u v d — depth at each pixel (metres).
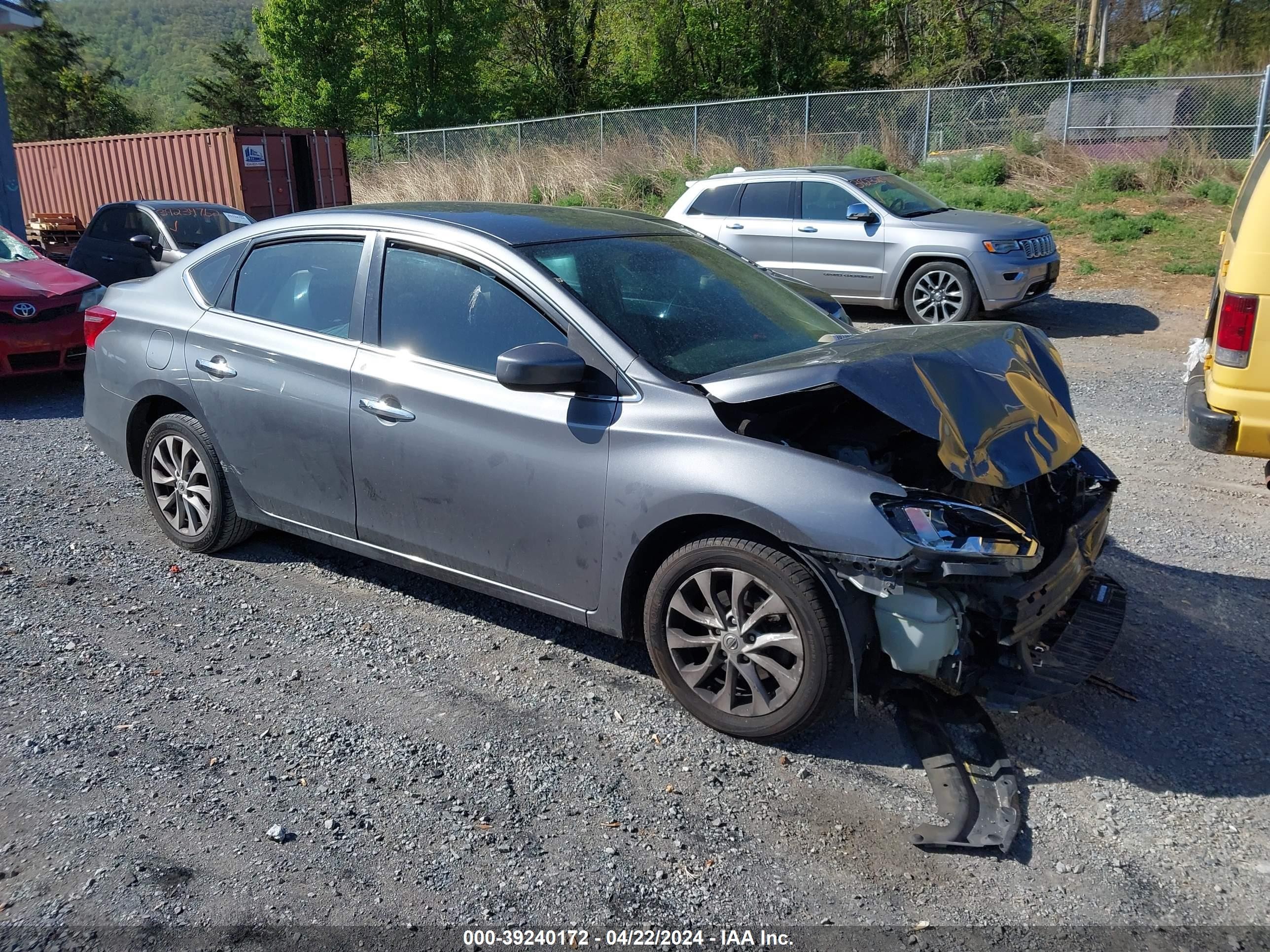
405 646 4.21
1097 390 8.76
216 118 49.59
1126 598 4.21
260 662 4.06
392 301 4.24
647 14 34.59
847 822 3.11
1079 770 3.39
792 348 4.09
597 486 3.63
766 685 3.49
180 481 5.08
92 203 19.52
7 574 4.84
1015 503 3.81
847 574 3.20
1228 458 6.84
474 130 24.75
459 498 3.99
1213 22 33.97
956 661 3.24
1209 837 3.06
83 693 3.78
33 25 15.14
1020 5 34.12
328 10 32.66
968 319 11.19
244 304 4.78
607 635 4.23
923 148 20.17
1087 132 19.22
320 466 4.43
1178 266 13.62
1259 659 4.15
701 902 2.77
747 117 21.62
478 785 3.26
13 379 9.66
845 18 33.22
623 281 4.07
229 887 2.77
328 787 3.23
